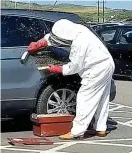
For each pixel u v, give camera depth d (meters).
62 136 7.62
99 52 7.40
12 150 6.97
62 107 8.04
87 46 7.33
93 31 8.30
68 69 7.46
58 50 7.90
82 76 7.51
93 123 7.94
